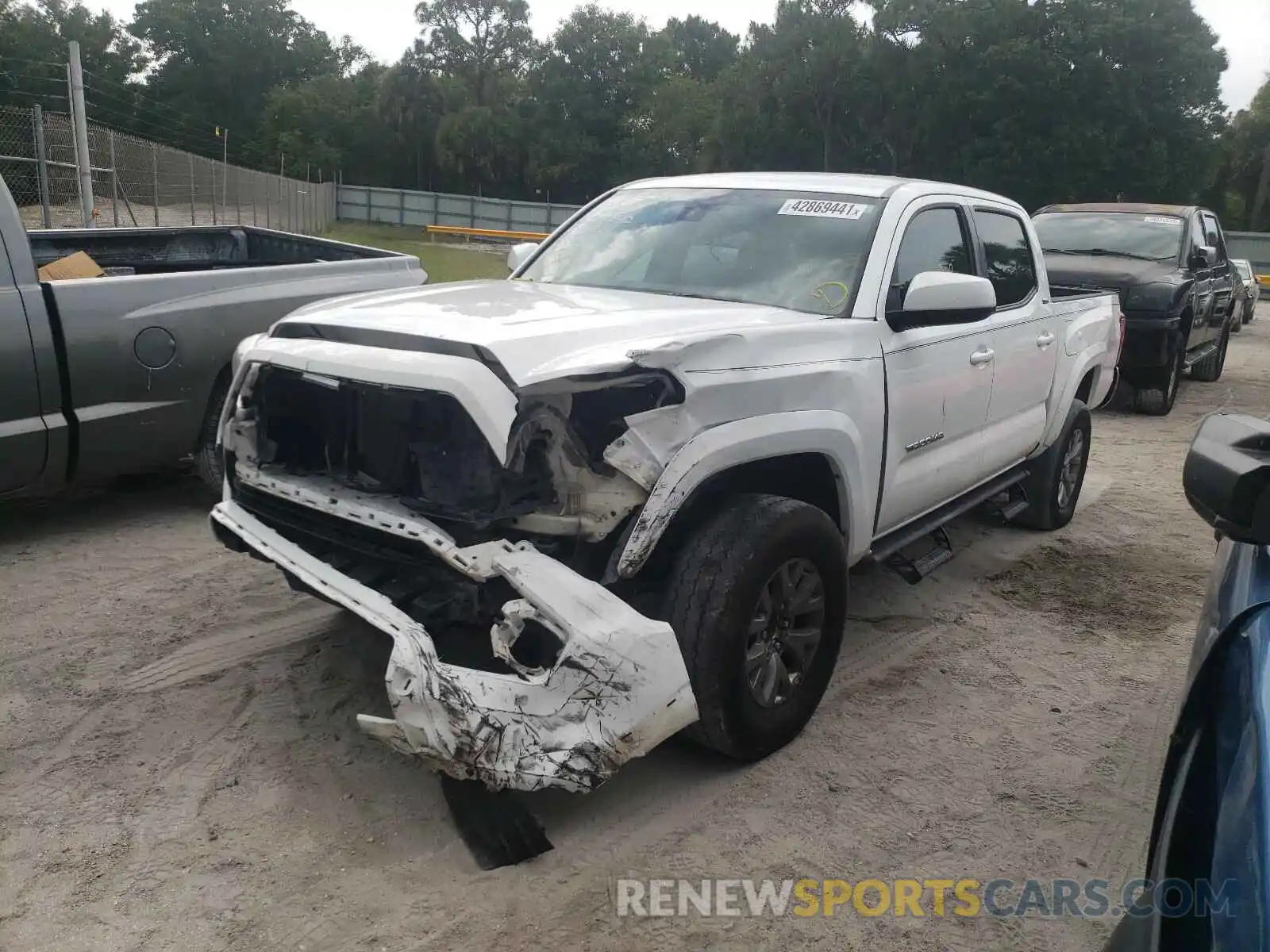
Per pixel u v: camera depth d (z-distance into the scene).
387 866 2.87
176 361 5.42
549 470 2.91
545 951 2.58
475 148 67.38
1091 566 5.79
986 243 4.94
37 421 5.00
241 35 77.75
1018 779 3.48
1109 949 1.67
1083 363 6.00
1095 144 43.41
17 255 4.95
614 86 68.00
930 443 4.26
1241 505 1.69
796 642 3.46
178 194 21.88
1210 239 12.55
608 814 3.16
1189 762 1.75
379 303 3.52
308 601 4.64
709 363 3.06
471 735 2.59
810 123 49.81
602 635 2.74
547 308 3.44
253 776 3.28
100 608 4.52
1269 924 1.33
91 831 2.98
